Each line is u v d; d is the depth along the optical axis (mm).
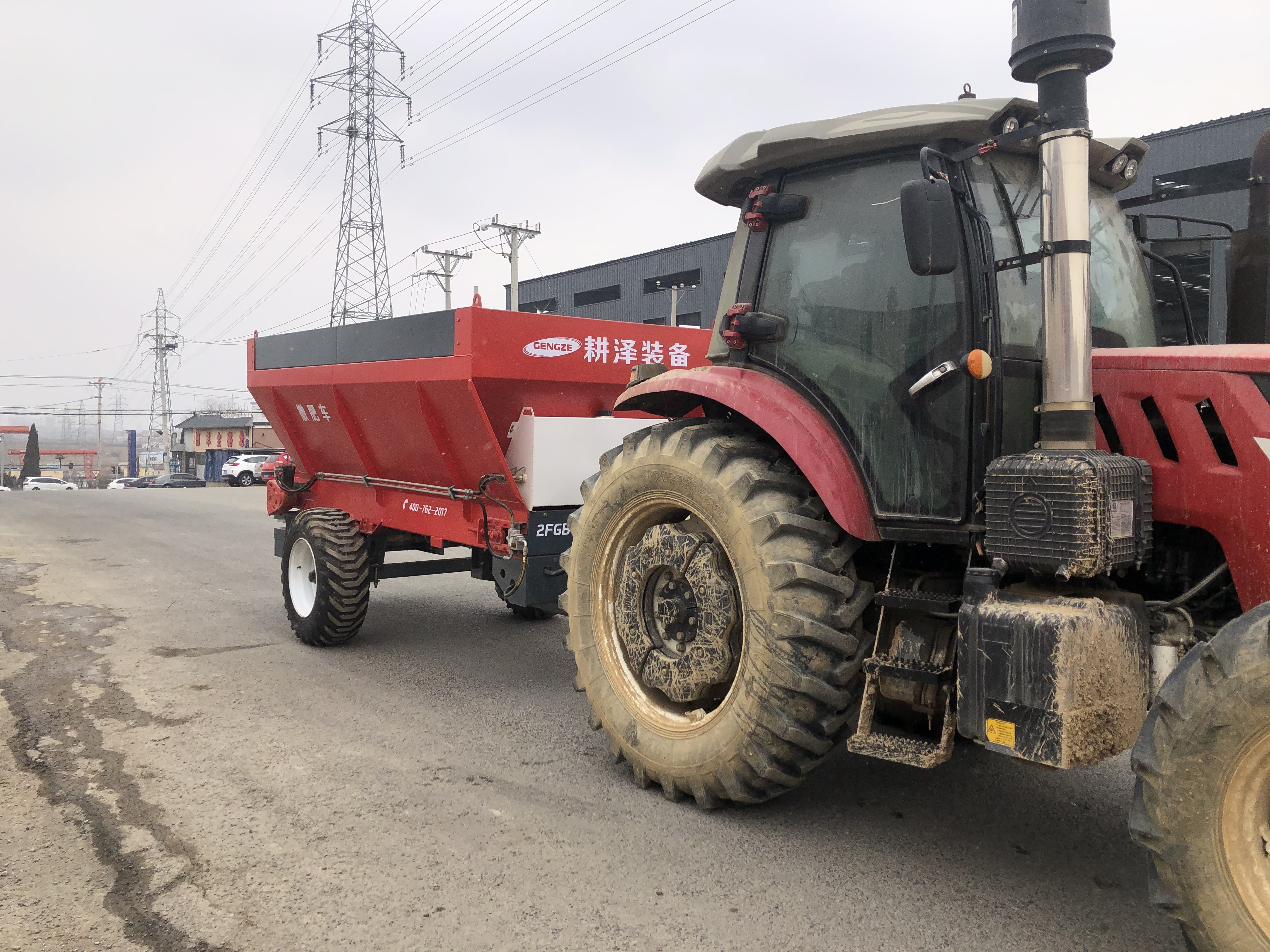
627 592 4023
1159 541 3039
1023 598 2795
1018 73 2861
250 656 6316
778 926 2840
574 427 5375
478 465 5488
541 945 2736
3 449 81062
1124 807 3770
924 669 3020
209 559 11320
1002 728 2730
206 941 2754
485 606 8219
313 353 6664
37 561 10992
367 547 6621
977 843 3430
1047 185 2812
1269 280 3426
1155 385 2873
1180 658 2824
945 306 3168
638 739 3908
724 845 3404
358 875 3160
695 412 5422
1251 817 2250
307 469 7562
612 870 3209
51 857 3289
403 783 4004
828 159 3564
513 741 4578
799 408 3521
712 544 3680
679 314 37250
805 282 3619
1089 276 2844
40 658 6211
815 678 3254
